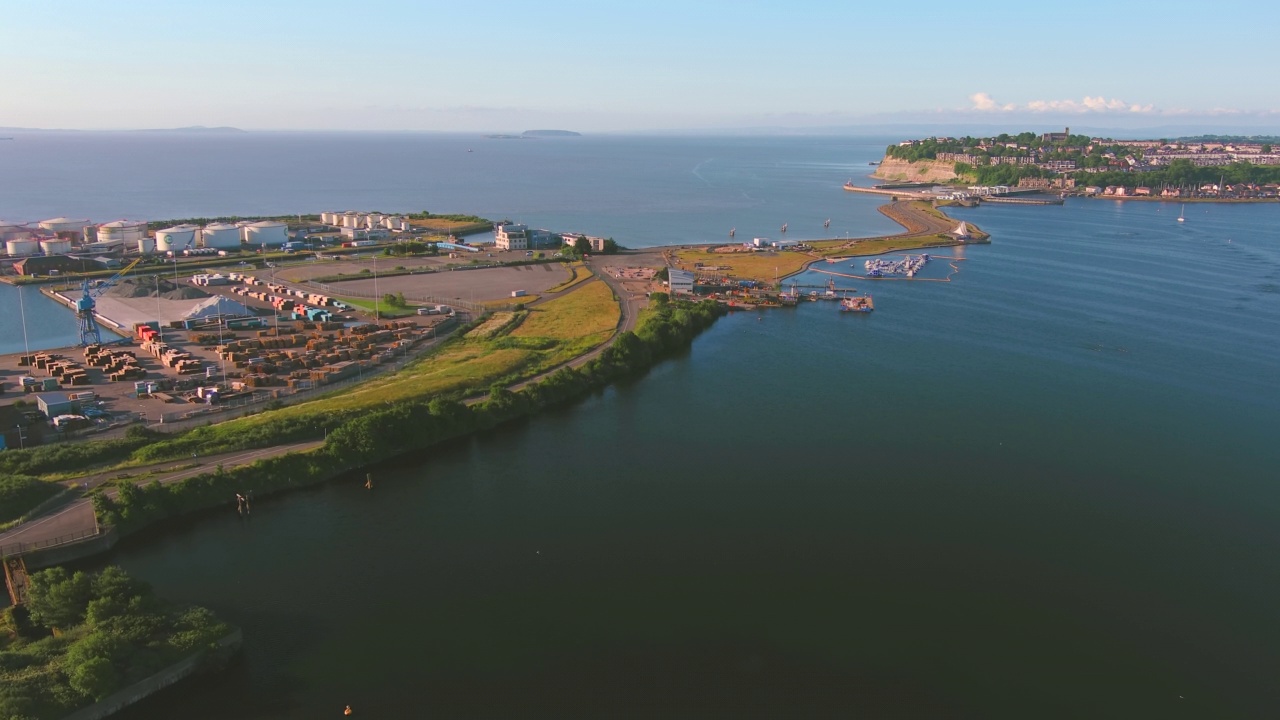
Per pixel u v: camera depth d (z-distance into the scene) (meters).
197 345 170.88
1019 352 174.38
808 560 89.69
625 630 77.12
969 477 111.06
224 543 91.88
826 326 199.25
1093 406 140.00
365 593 82.50
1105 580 86.62
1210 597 83.81
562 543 92.62
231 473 102.75
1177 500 104.75
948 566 88.81
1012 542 94.06
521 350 165.12
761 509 101.38
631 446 121.31
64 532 89.38
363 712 66.00
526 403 134.38
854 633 77.19
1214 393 146.75
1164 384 152.12
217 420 122.94
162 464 106.19
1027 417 134.38
